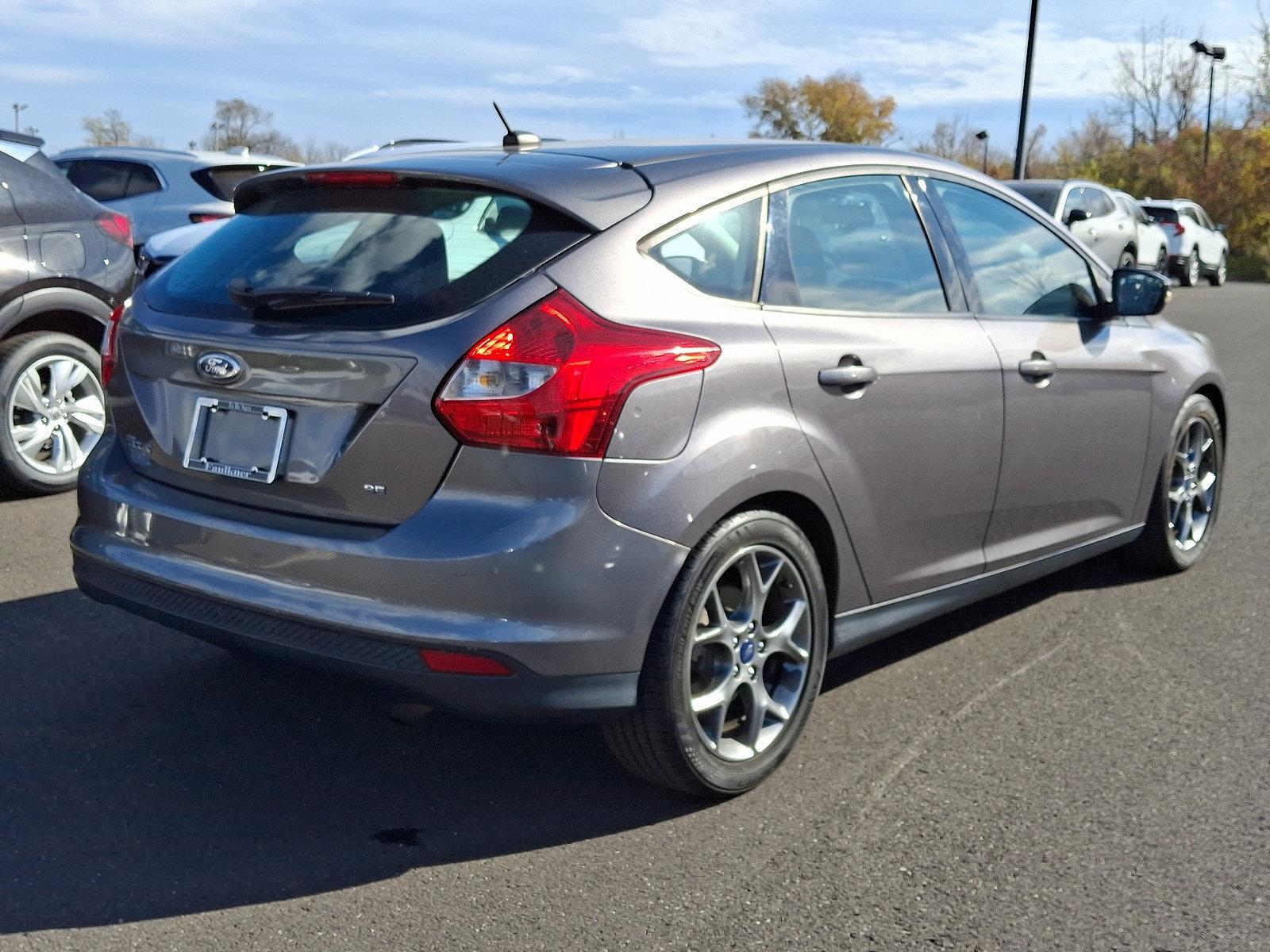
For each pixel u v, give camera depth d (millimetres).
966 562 3848
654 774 3057
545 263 2846
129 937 2561
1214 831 3070
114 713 3633
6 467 5781
